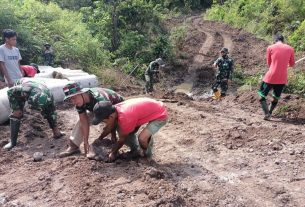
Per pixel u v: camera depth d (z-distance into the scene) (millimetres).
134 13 21625
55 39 14547
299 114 8398
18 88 6035
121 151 5977
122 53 19031
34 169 5441
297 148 6145
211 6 45844
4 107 7066
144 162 5527
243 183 5043
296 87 11141
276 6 26359
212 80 17219
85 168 5301
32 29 13633
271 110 8148
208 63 19672
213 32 28281
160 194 4602
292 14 23859
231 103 10328
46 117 6461
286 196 4711
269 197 4707
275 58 7836
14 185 5020
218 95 11484
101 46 16922
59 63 13086
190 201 4574
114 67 16047
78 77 9703
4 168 5535
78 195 4688
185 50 22656
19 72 7312
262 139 6566
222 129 7082
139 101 5254
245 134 6832
